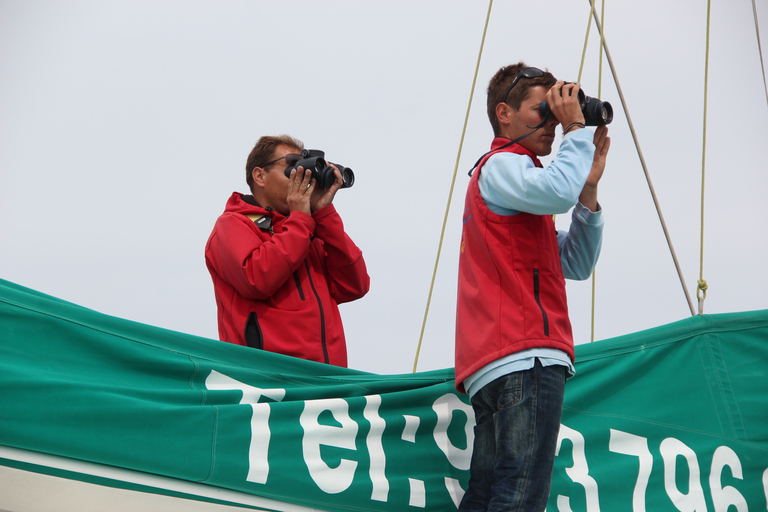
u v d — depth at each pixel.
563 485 10.70
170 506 8.67
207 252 10.74
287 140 11.67
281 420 9.41
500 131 9.98
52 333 8.75
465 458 10.34
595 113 9.44
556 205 8.79
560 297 9.22
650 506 11.11
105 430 8.37
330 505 9.45
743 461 11.88
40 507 8.27
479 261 9.38
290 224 10.40
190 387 9.25
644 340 12.11
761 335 12.85
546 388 8.73
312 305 10.55
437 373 10.61
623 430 11.37
